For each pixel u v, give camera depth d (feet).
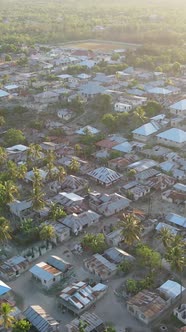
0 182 567.18
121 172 627.05
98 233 487.20
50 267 428.97
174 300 391.86
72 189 573.74
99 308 387.55
